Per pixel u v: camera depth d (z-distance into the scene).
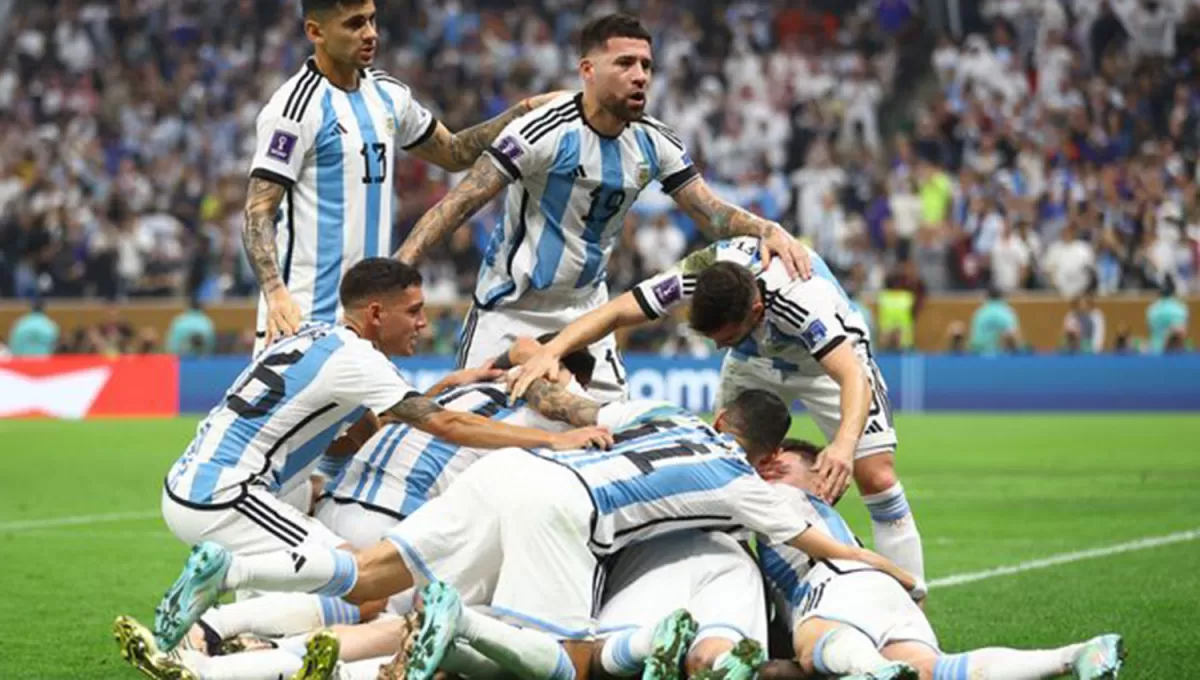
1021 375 23.81
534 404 7.26
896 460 17.52
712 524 6.68
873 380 8.08
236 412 7.00
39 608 9.15
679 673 6.10
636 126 8.45
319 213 8.35
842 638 6.16
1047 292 24.88
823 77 28.95
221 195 26.77
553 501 6.36
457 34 29.98
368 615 6.92
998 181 26.48
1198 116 28.00
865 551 6.61
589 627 6.41
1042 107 27.92
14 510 13.70
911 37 29.84
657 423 6.84
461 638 5.98
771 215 26.50
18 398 24.05
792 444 7.31
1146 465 16.88
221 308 24.97
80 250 26.08
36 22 30.75
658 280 7.72
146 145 28.73
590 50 8.20
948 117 27.55
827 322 7.58
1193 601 9.09
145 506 13.96
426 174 26.20
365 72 8.58
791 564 6.73
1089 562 10.62
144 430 21.48
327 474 7.77
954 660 6.11
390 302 7.23
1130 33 29.14
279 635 6.73
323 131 8.28
